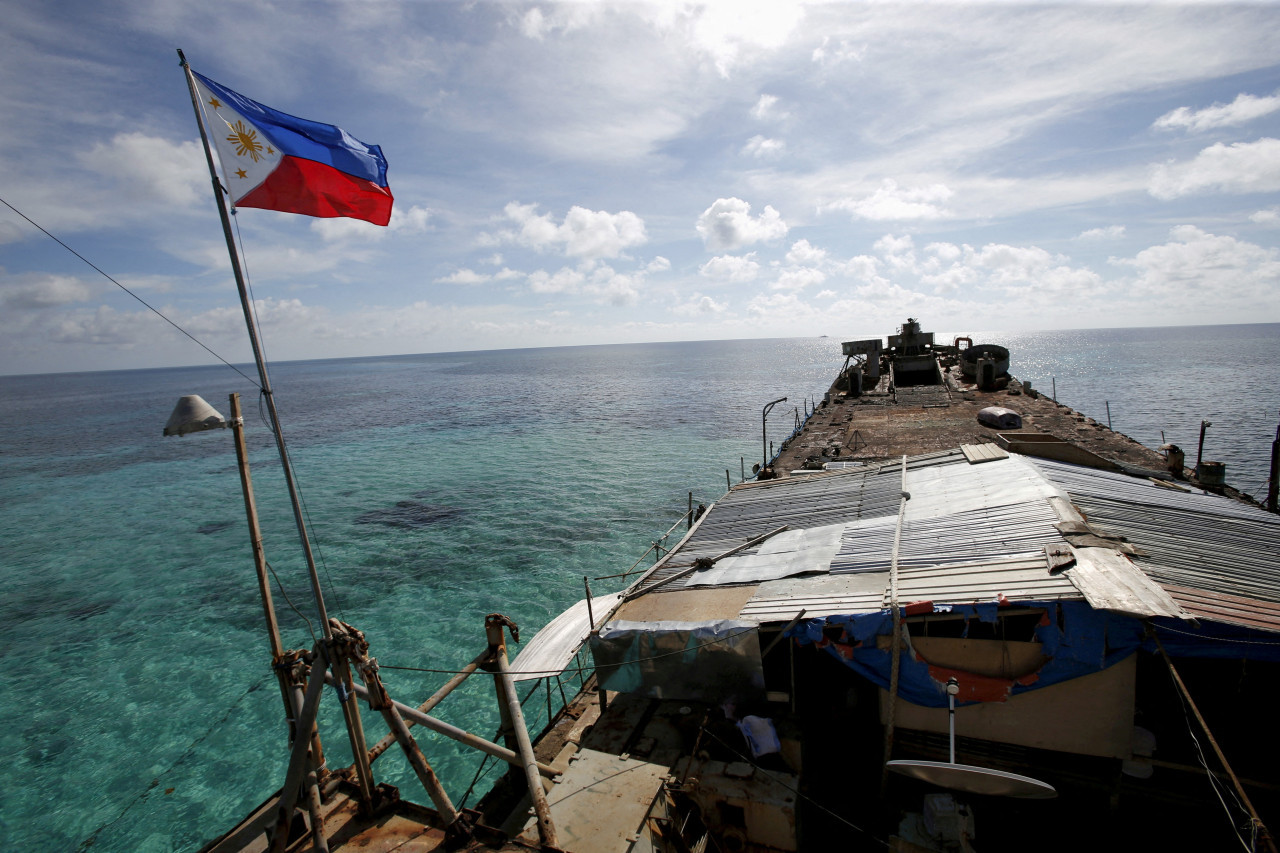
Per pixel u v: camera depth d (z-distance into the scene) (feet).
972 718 37.19
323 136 31.17
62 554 135.44
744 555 53.21
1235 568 37.40
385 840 25.38
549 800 27.76
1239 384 335.26
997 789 30.32
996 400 140.15
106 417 432.25
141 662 88.38
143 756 69.05
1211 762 34.22
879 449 99.91
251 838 25.99
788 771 38.01
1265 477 156.15
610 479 177.58
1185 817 34.76
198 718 75.46
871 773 41.01
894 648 36.78
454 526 139.95
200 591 111.96
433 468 203.72
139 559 130.11
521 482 178.40
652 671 42.52
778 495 67.92
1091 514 44.70
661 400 381.19
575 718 47.57
